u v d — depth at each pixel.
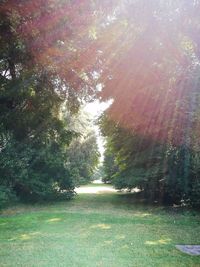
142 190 13.27
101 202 12.84
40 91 13.17
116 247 5.31
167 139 11.12
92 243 5.57
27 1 7.68
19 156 11.62
